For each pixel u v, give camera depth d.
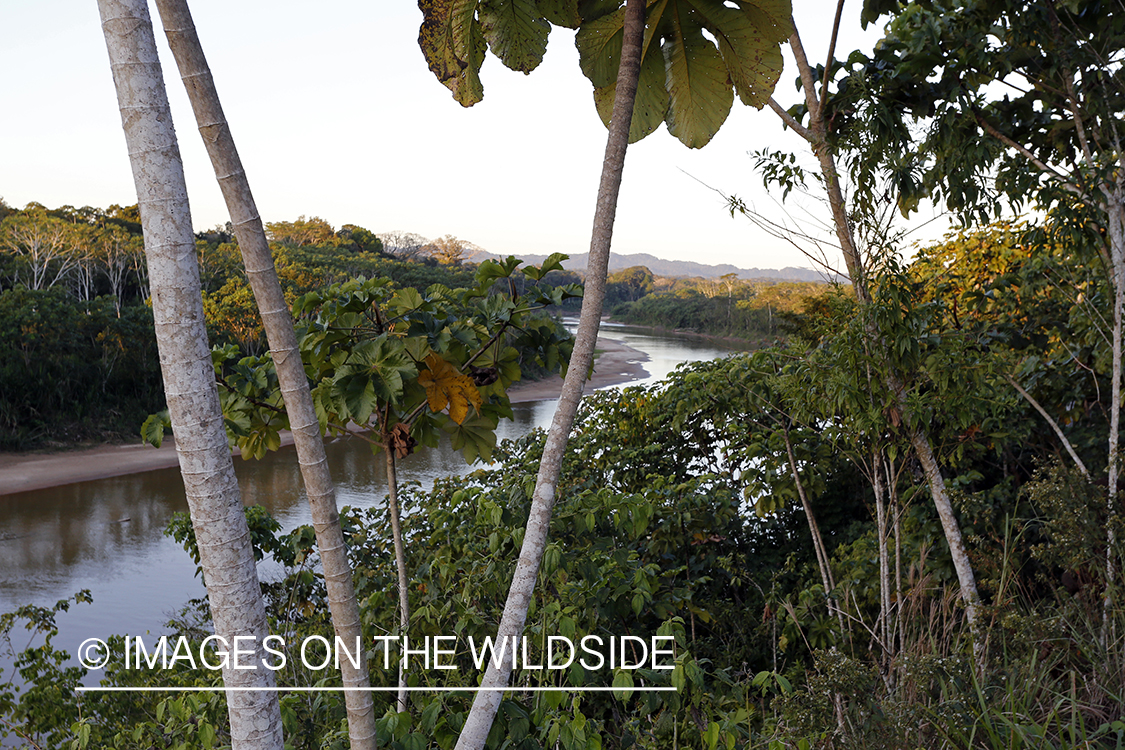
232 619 1.36
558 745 2.46
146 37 1.29
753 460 5.91
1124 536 3.27
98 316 32.75
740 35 2.18
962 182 4.48
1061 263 5.29
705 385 5.83
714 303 110.12
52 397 30.50
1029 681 2.77
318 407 2.91
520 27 2.08
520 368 3.05
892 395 3.43
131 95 1.28
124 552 14.45
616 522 3.40
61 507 19.34
